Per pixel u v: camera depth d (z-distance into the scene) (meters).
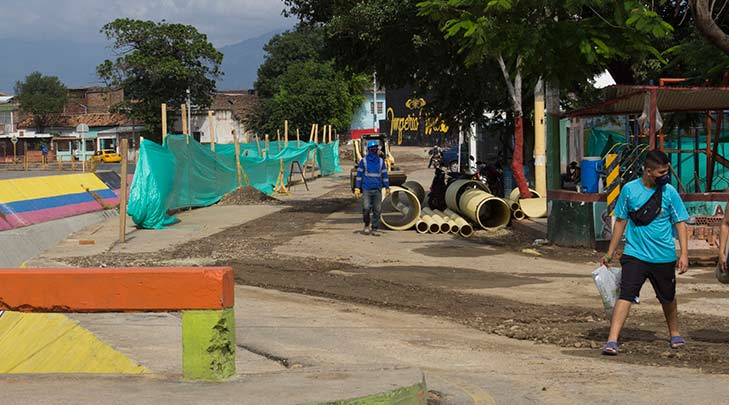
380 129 98.75
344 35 25.78
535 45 14.87
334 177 53.81
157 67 89.19
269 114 96.75
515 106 23.66
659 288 8.55
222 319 5.88
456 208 22.53
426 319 10.59
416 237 20.11
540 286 12.91
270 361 8.26
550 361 8.30
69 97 118.38
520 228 20.94
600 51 14.65
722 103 16.94
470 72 24.39
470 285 13.05
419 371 6.21
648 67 22.62
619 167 17.28
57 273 5.91
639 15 13.91
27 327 8.52
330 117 94.69
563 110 23.08
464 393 6.81
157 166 22.91
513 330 9.80
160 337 9.02
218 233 21.20
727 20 19.19
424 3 16.11
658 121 15.48
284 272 14.52
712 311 10.75
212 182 30.72
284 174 43.09
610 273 8.79
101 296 5.88
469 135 34.53
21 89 118.25
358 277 13.89
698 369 7.88
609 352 8.46
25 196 20.61
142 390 5.62
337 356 8.41
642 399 6.68
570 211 17.44
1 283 5.97
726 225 8.84
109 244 18.78
